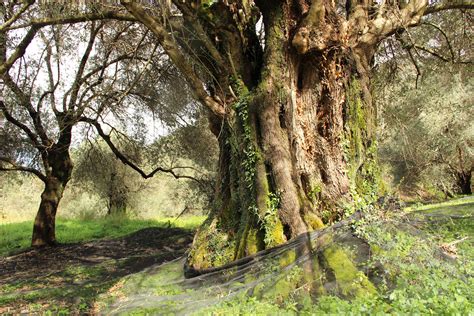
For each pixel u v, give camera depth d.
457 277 5.25
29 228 23.56
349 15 8.11
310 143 7.67
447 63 14.27
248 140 7.46
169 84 15.40
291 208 6.98
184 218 27.16
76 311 7.01
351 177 7.57
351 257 5.89
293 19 7.63
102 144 23.19
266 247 6.90
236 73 7.86
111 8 10.45
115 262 12.84
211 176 20.09
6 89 14.84
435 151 19.16
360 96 7.91
